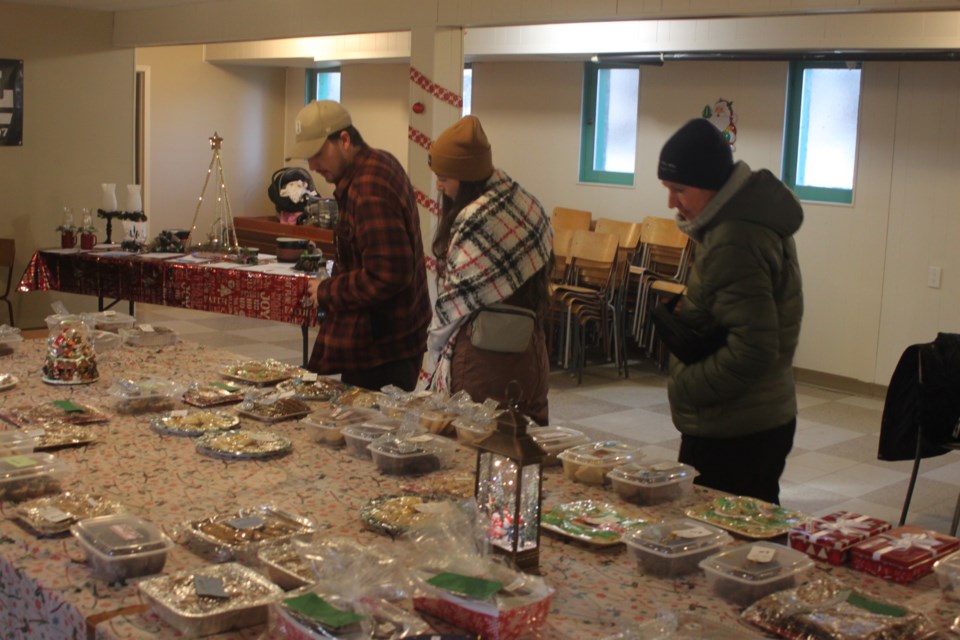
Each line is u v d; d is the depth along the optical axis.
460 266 2.77
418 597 1.46
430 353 2.95
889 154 6.83
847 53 6.52
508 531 1.61
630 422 6.04
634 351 8.16
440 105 5.80
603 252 7.47
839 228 7.14
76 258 5.92
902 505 4.73
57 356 2.77
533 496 1.61
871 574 1.66
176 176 10.82
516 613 1.38
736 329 2.45
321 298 3.26
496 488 1.62
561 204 8.98
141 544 1.56
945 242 6.61
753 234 2.44
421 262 3.41
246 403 2.55
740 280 2.44
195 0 7.12
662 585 1.60
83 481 2.01
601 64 8.47
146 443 2.28
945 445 3.99
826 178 7.25
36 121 7.64
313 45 9.87
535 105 9.09
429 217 5.86
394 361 3.32
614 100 8.55
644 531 1.71
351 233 3.24
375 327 3.26
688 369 2.59
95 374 2.81
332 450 2.27
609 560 1.70
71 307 8.08
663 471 2.02
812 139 7.29
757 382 2.54
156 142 10.60
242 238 9.66
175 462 2.15
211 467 2.12
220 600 1.41
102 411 2.53
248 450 2.19
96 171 8.01
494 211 2.76
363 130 10.75
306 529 1.72
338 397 2.63
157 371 2.95
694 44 6.99
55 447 2.20
